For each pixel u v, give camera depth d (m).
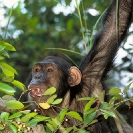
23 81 19.75
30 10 23.03
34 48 21.44
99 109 9.31
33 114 9.00
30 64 20.25
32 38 21.88
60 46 21.62
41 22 23.30
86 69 13.63
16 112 9.06
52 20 23.36
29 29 22.06
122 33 13.43
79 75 13.27
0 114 8.77
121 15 13.43
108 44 13.41
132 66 17.88
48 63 13.12
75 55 20.75
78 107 13.36
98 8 21.50
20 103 8.66
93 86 13.45
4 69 9.02
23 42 21.88
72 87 13.41
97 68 13.53
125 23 13.39
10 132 9.31
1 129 8.93
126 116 16.50
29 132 9.63
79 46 21.44
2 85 8.59
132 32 14.04
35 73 13.11
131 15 13.41
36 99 11.84
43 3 23.06
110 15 13.59
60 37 22.02
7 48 8.94
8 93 8.93
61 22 22.91
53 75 12.98
